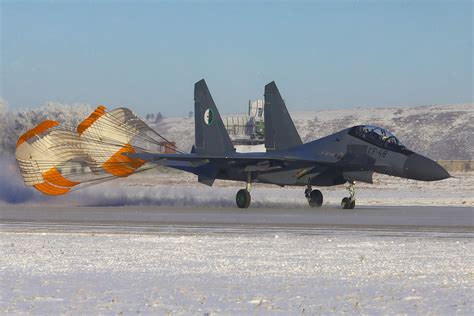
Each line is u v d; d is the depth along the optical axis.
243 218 93.06
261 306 39.53
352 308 38.91
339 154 110.19
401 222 86.81
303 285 45.81
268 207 117.00
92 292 43.69
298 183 114.12
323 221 88.44
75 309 38.88
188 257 57.62
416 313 37.56
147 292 43.66
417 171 103.69
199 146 129.62
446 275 49.25
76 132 124.81
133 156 120.25
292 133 121.06
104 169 127.06
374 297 42.00
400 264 53.97
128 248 63.12
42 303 40.50
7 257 57.97
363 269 51.81
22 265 54.03
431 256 57.97
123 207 116.31
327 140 113.25
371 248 62.78
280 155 115.50
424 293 43.16
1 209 110.69
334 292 43.53
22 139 121.62
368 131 109.31
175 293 43.28
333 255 58.56
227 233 75.19
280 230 78.00
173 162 123.69
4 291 44.12
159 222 87.75
